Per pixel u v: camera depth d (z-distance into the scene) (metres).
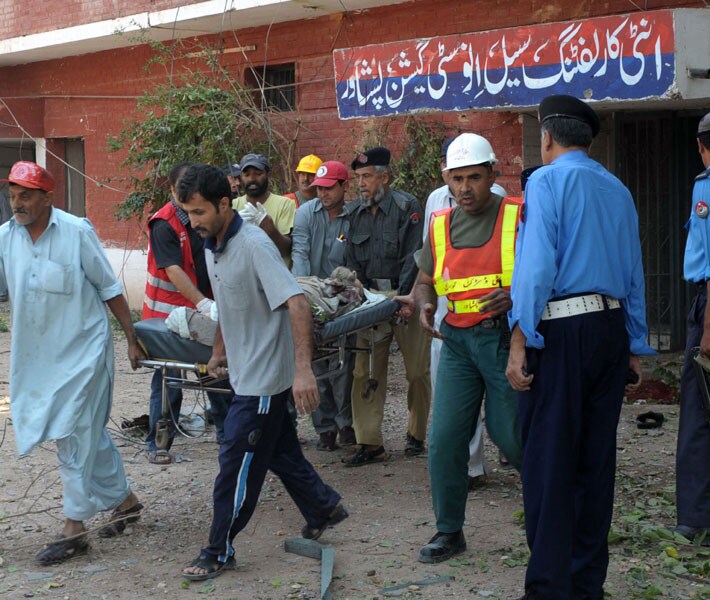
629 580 4.68
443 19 11.04
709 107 9.62
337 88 10.17
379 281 6.76
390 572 4.88
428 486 6.32
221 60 13.58
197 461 6.95
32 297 5.02
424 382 6.85
